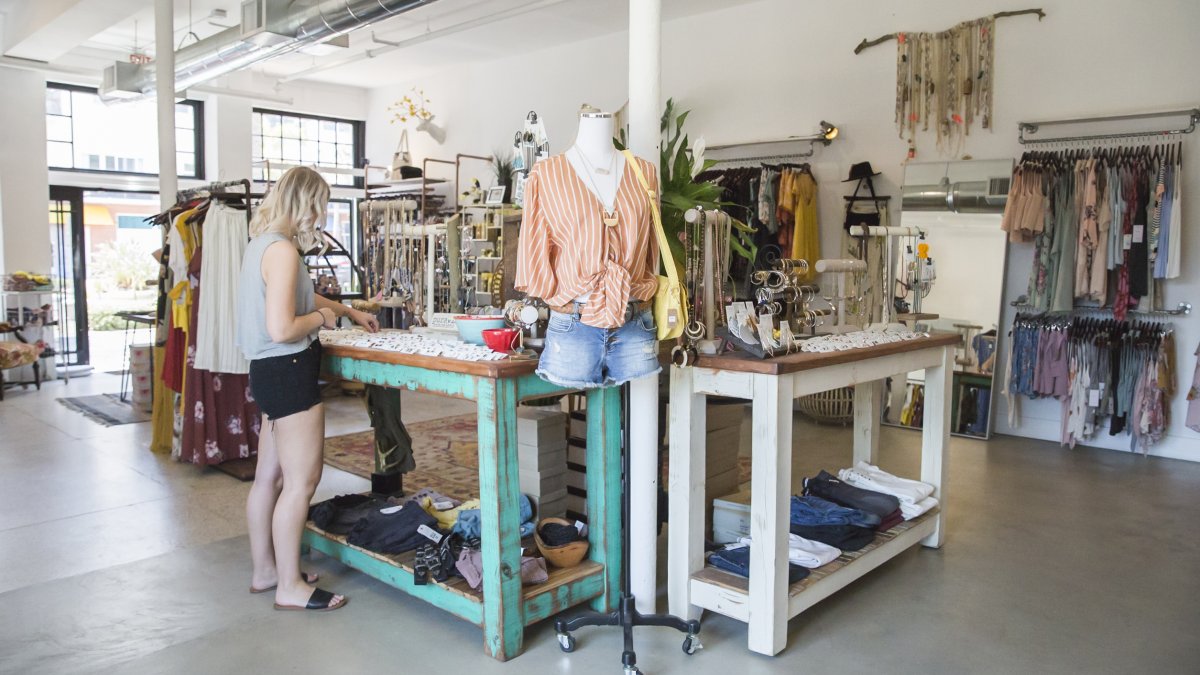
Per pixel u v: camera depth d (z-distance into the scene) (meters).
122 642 2.81
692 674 2.63
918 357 3.54
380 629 2.93
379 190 11.52
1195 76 5.50
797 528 3.23
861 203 7.01
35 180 8.57
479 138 10.33
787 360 2.69
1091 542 3.89
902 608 3.13
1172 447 5.69
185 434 4.95
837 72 7.11
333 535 3.33
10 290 8.00
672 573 2.99
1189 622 3.02
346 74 10.88
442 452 5.48
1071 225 5.75
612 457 3.01
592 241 2.44
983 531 4.04
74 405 7.21
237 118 10.24
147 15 7.89
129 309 9.99
